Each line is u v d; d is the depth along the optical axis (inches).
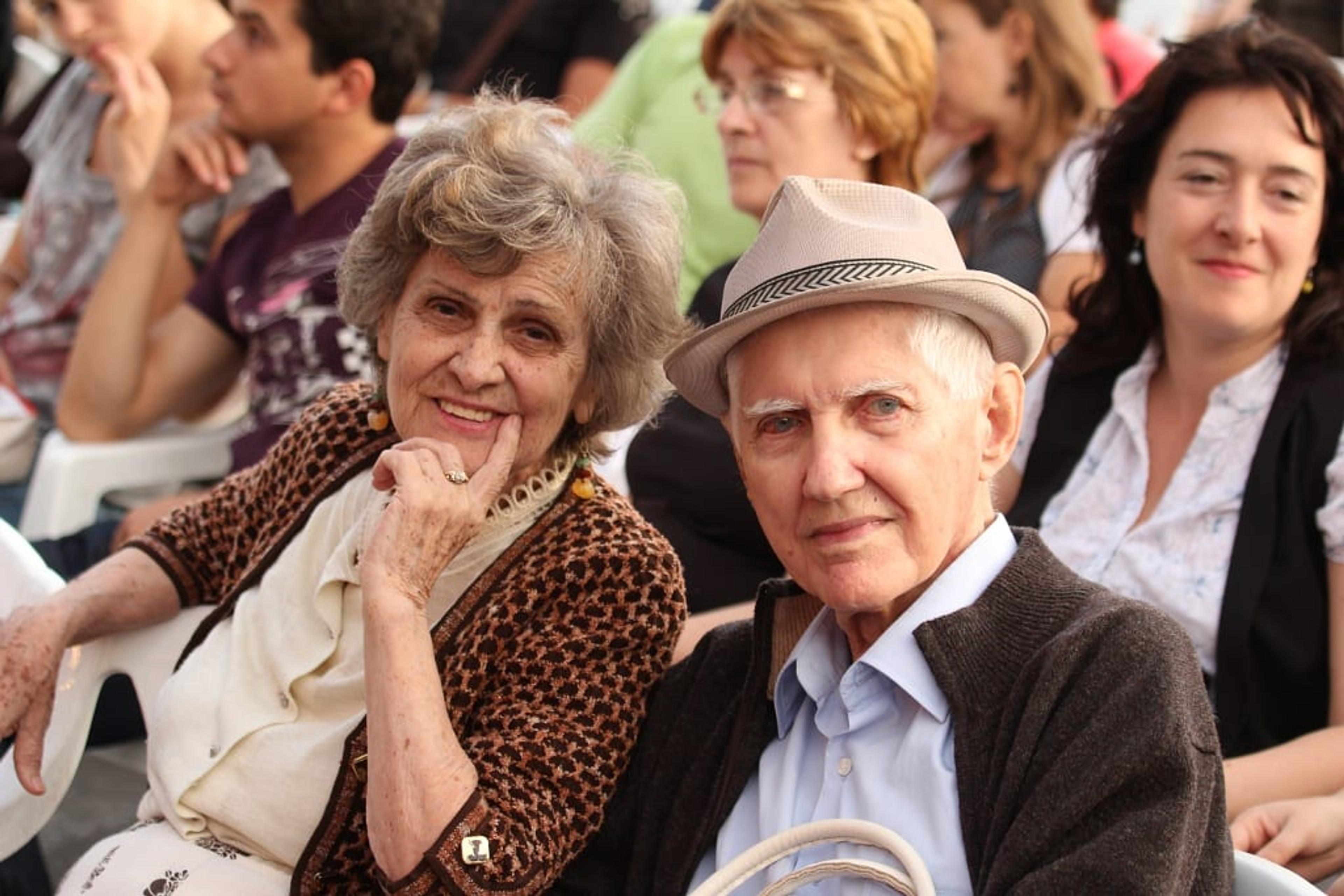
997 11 177.8
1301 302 122.0
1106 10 214.5
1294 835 101.7
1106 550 127.3
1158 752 77.3
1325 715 118.3
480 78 256.7
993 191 185.3
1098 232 133.9
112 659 123.3
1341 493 116.0
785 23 152.5
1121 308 133.0
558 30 255.9
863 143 156.8
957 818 83.7
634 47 257.9
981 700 84.4
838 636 94.3
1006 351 89.2
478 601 99.4
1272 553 118.3
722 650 99.0
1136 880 75.2
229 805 102.5
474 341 97.4
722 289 163.8
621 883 97.4
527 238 95.0
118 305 181.3
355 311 105.2
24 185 258.1
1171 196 122.4
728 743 94.9
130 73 184.9
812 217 86.2
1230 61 120.9
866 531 84.8
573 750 94.0
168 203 181.8
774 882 87.4
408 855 87.4
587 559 98.8
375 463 108.8
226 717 105.0
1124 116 128.7
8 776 122.3
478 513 95.5
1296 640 117.2
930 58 157.2
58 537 173.9
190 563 122.3
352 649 104.5
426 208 96.5
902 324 84.4
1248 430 122.6
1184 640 82.4
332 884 97.5
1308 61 118.8
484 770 92.1
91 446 183.2
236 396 195.6
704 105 176.2
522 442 99.9
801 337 85.2
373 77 169.3
